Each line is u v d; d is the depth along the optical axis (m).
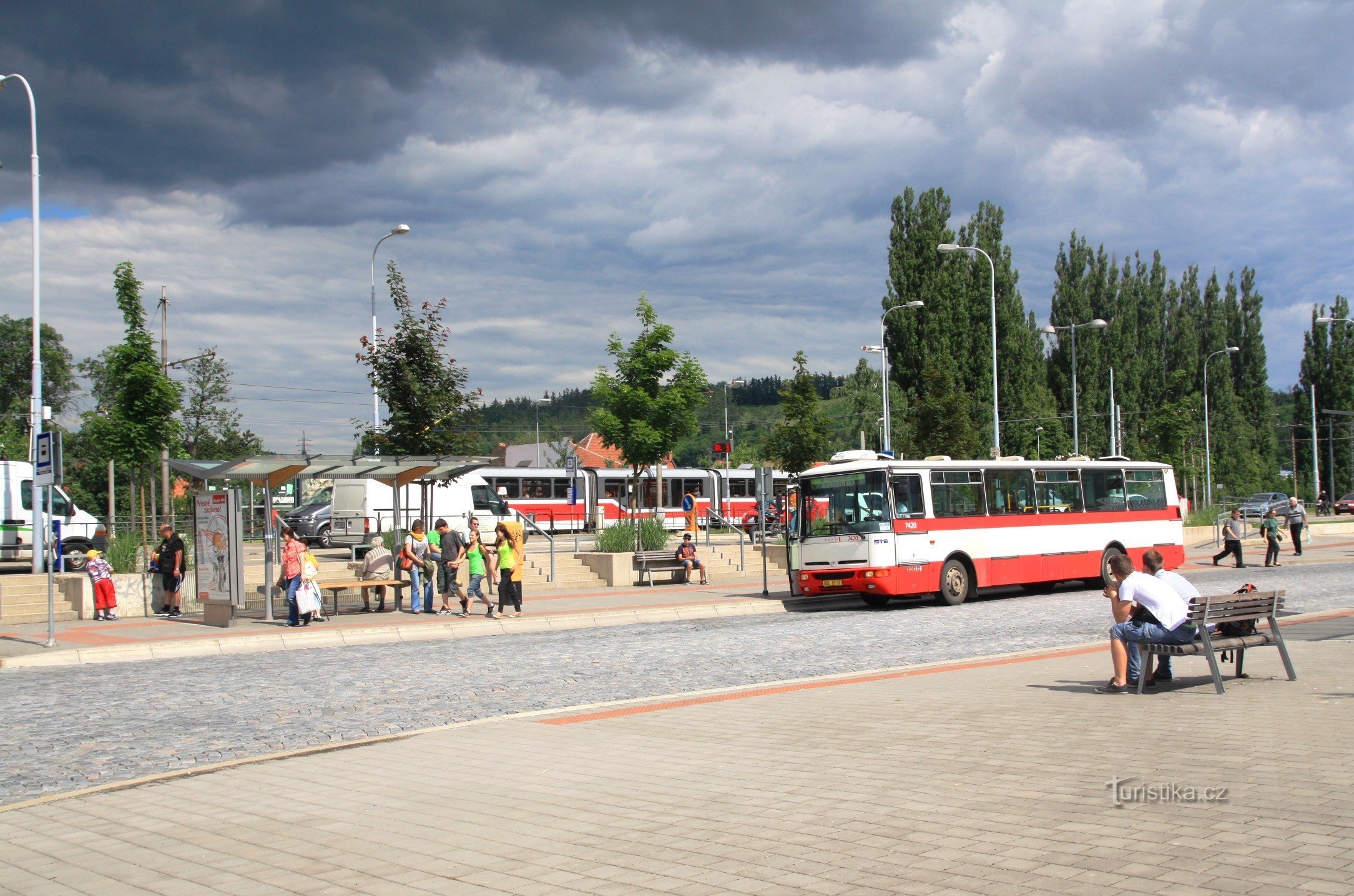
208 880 5.82
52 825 7.20
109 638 18.80
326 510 40.31
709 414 167.38
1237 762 7.38
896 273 60.56
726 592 28.48
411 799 7.46
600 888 5.33
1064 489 26.95
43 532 27.95
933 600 25.84
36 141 27.03
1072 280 70.38
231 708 12.13
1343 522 55.34
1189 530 45.69
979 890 4.99
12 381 71.44
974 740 8.55
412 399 27.55
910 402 58.72
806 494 24.73
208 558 21.03
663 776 7.84
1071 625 19.42
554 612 22.94
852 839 5.93
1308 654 13.59
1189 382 72.81
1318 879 4.95
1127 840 5.66
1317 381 80.88
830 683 12.45
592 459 92.62
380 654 17.39
